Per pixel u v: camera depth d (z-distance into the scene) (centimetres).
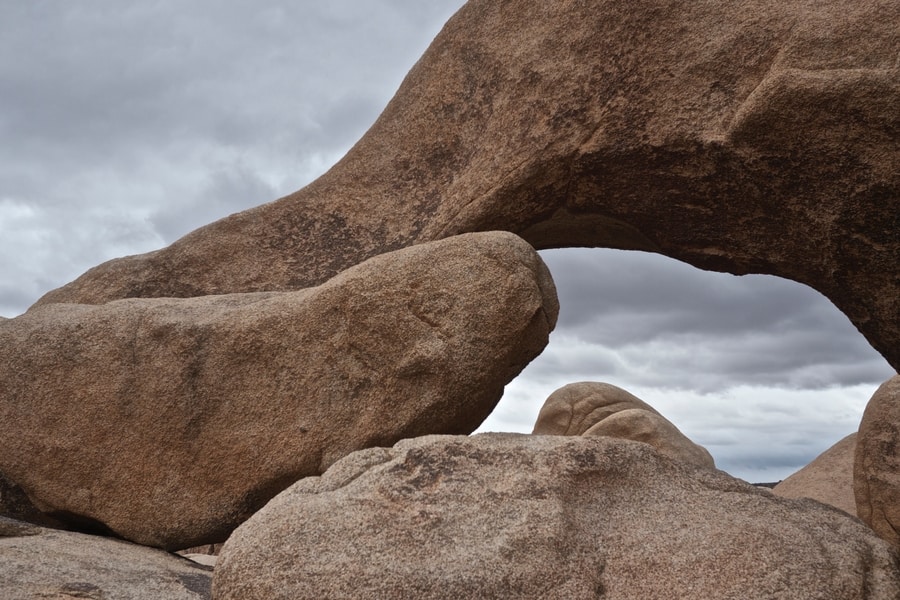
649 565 366
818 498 928
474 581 351
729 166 566
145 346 580
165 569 496
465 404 524
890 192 527
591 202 629
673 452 965
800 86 520
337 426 534
